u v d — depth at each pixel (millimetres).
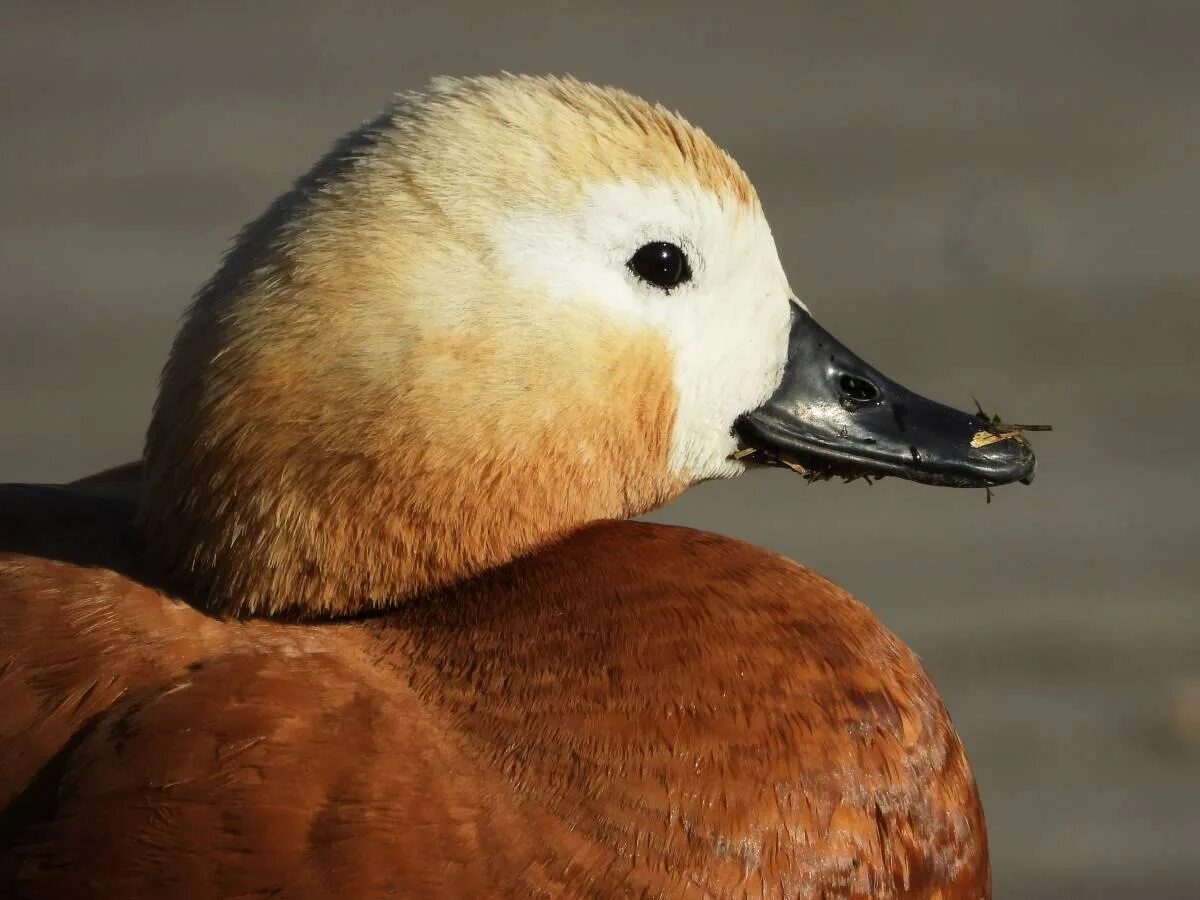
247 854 5449
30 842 5582
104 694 5824
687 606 5969
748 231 6688
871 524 12727
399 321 5996
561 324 6211
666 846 5578
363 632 6105
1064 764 10375
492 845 5488
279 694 5719
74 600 6055
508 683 5816
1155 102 18312
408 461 6000
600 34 19922
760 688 5832
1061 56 19344
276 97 18516
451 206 6117
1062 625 11531
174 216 16391
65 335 14641
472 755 5672
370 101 18406
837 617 6152
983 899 6430
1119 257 15742
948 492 13094
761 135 17766
